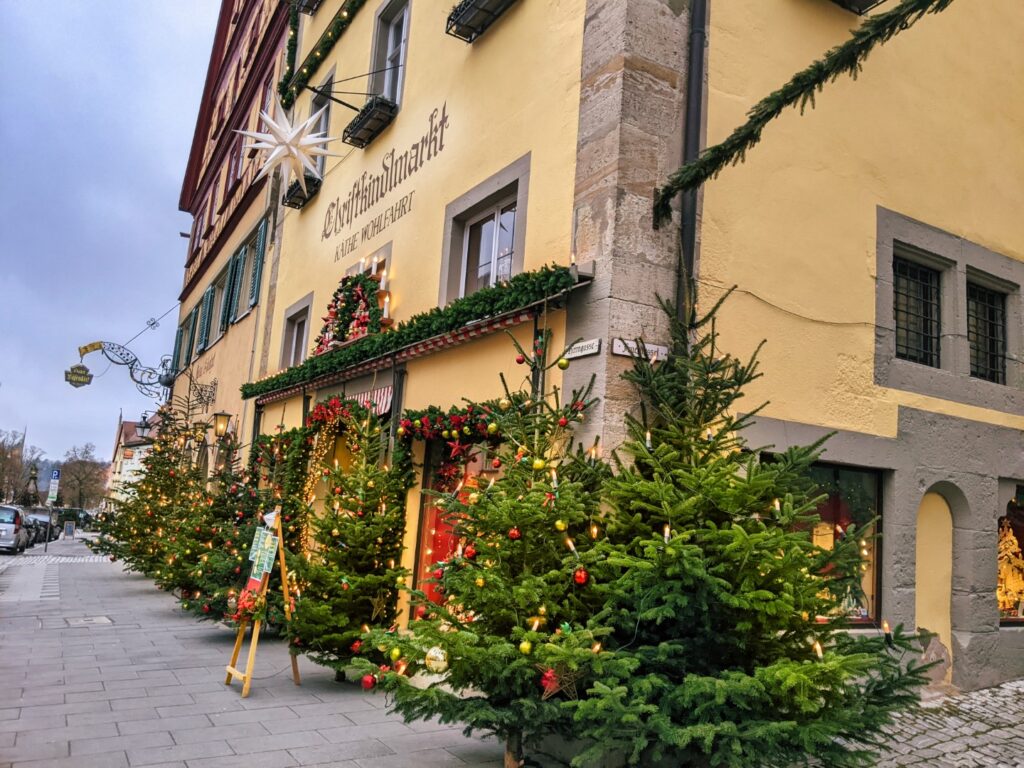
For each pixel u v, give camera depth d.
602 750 3.70
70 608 10.87
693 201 6.05
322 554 6.94
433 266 8.70
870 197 7.45
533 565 4.47
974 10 8.88
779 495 4.40
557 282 5.82
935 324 8.13
